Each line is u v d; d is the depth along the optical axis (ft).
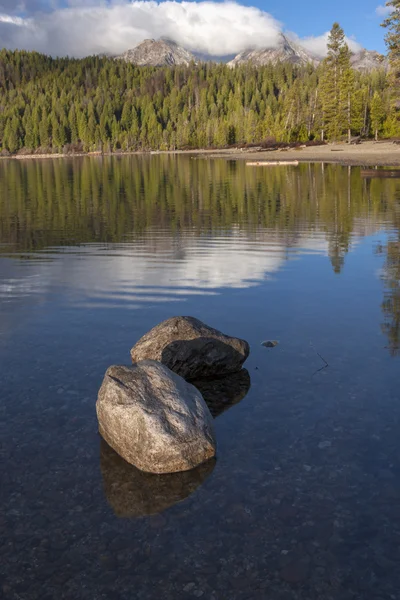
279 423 19.33
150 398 17.92
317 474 16.30
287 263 44.75
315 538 13.75
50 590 12.38
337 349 25.88
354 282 38.27
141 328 29.32
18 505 15.25
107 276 41.45
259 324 29.81
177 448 16.83
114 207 87.25
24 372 23.84
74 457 17.60
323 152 238.07
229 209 80.23
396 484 15.70
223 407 20.71
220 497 15.49
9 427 19.30
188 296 35.55
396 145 229.86
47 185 139.44
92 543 13.79
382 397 20.90
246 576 12.65
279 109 434.30
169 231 62.59
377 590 12.20
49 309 33.12
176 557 13.26
